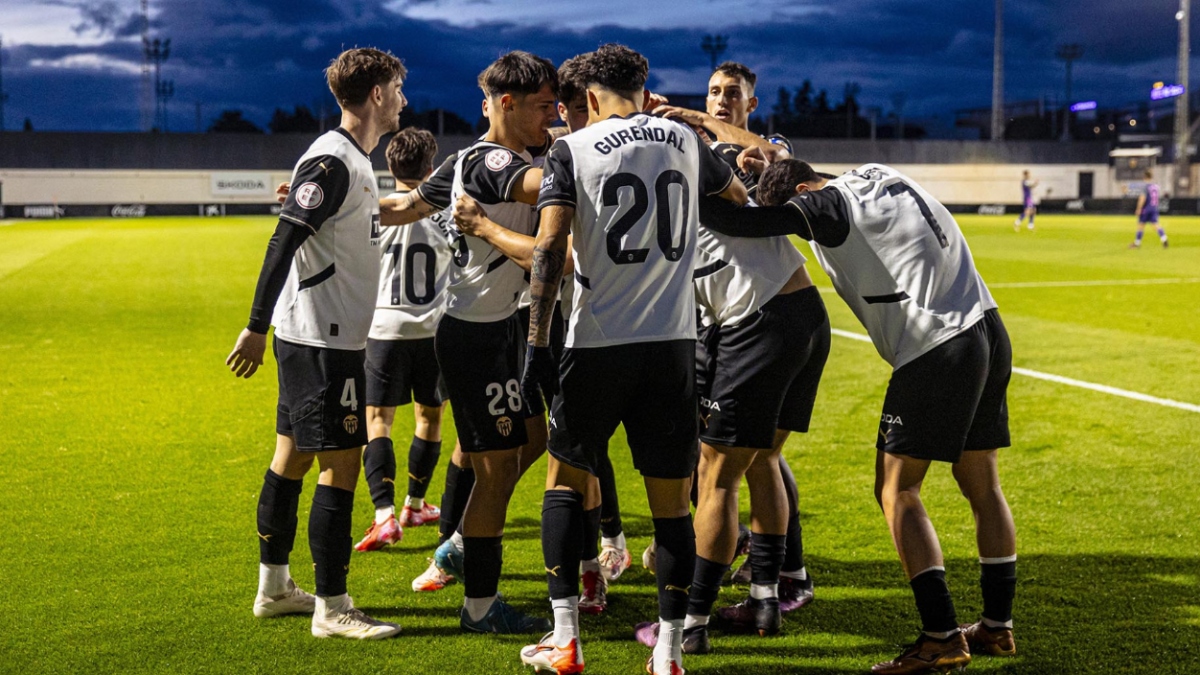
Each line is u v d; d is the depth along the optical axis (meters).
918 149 46.53
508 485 3.11
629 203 2.67
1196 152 46.28
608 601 3.45
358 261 3.09
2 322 10.12
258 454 5.25
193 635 3.07
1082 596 3.40
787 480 3.39
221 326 9.96
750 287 3.06
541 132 3.11
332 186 2.97
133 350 8.55
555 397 2.84
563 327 3.48
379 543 3.96
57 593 3.38
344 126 3.13
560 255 2.61
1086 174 48.31
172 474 4.86
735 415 3.05
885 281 2.94
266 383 7.19
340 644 3.03
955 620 2.85
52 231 27.00
